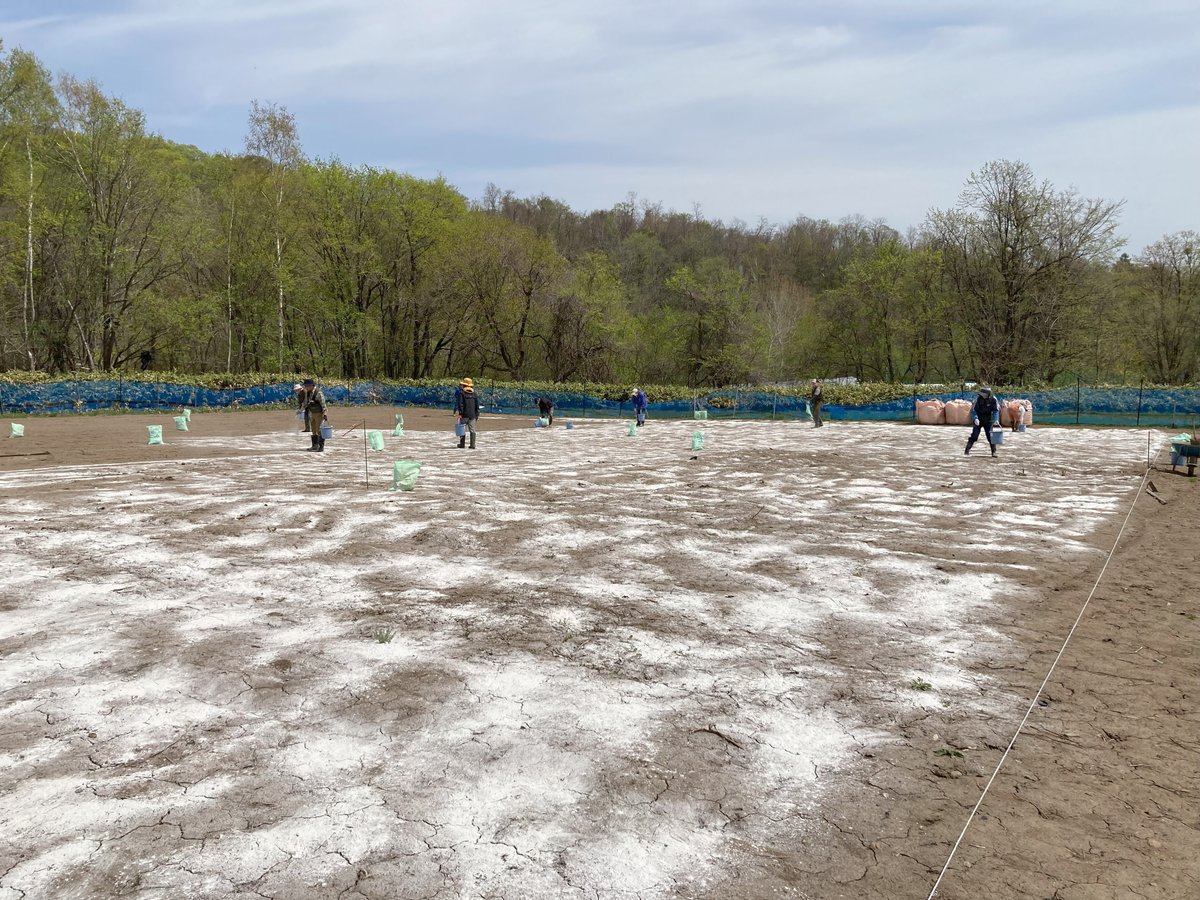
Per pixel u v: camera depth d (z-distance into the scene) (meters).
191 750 3.82
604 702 4.46
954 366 58.75
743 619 6.06
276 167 48.56
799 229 92.88
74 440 21.75
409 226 52.00
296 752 3.80
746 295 61.94
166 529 9.05
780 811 3.37
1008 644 5.60
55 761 3.69
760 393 40.38
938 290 55.47
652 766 3.72
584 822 3.24
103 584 6.75
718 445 22.75
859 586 7.04
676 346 63.81
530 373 60.19
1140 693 4.73
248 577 7.07
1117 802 3.48
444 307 54.12
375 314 54.50
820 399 31.38
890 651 5.42
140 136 42.50
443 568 7.51
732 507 11.13
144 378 37.50
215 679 4.70
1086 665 5.19
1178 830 3.26
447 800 3.38
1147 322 51.03
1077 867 2.98
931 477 14.96
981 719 4.35
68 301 43.16
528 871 2.89
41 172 41.56
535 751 3.85
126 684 4.62
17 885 2.76
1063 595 6.86
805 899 2.78
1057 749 4.00
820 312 66.69
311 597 6.47
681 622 5.96
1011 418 30.80
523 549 8.34
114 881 2.79
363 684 4.65
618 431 29.75
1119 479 14.77
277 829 3.14
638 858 3.00
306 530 9.14
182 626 5.67
